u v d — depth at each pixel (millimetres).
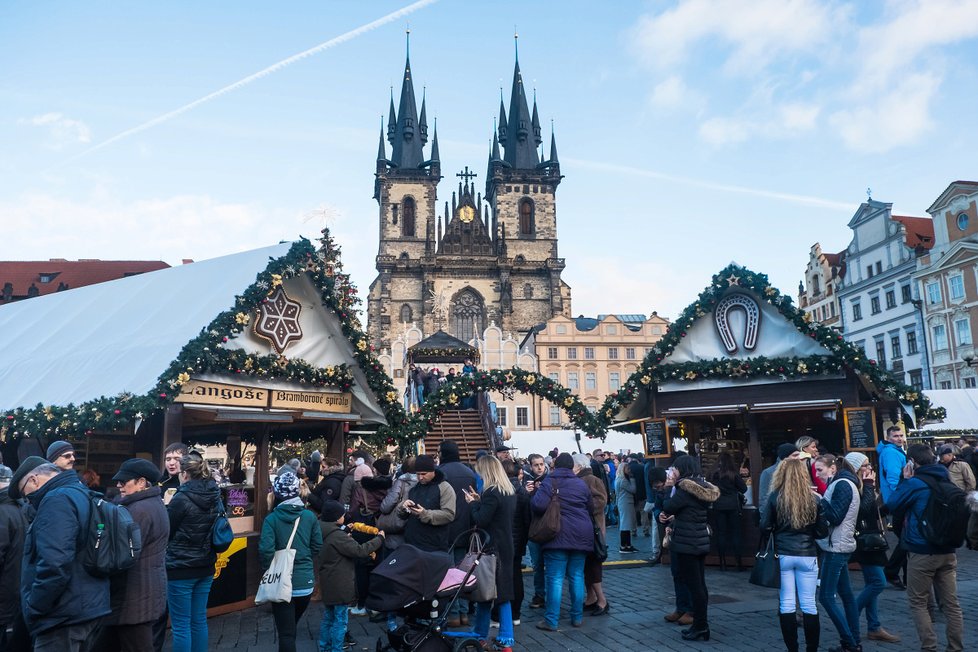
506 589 8031
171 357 10586
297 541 7281
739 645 8203
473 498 8344
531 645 8398
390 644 6945
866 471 9172
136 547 5605
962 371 50062
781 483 7473
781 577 7453
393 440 14516
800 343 14633
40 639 5254
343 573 7898
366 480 9586
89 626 5379
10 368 12469
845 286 63344
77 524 5328
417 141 100625
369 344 13812
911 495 7520
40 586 5090
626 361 80938
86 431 10023
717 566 13672
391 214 95312
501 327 90062
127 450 13250
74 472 5684
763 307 15016
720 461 13500
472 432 29688
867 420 13641
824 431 16297
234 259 13242
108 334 12375
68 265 80812
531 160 100625
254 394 11898
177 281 13469
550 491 9180
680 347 15578
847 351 13836
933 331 52719
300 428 15500
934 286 52719
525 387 18203
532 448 32031
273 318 12289
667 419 15422
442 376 36375
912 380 54750
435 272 91062
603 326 81500
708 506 8703
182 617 6895
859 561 8383
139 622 5879
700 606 8430
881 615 9570
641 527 21031
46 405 10531
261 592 7117
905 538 7543
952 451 11703
